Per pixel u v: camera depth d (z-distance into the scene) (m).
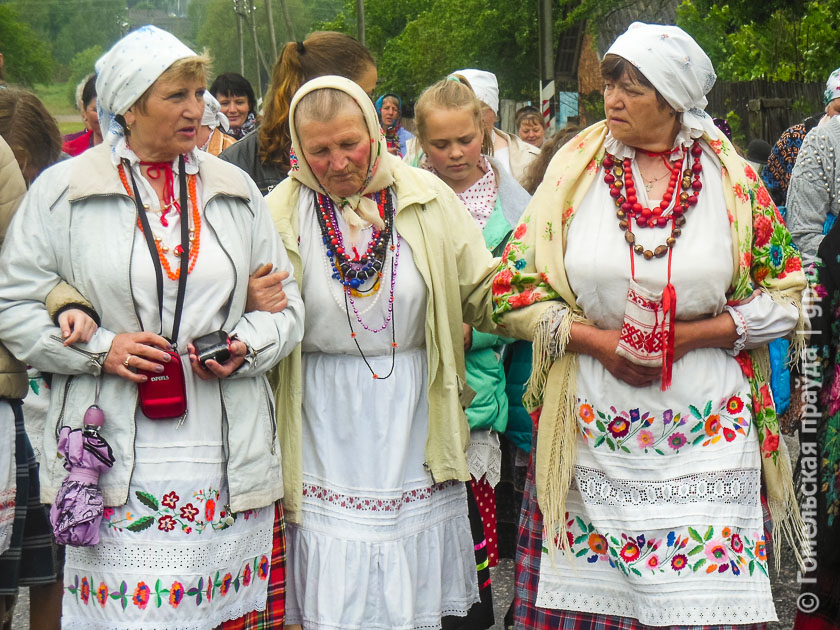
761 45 14.43
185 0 85.25
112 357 3.14
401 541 3.55
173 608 3.18
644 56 3.13
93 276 3.16
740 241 3.23
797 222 5.59
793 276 3.38
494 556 4.21
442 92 4.27
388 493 3.52
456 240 3.71
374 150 3.51
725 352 3.33
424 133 4.30
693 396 3.25
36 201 3.24
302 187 3.63
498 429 4.16
